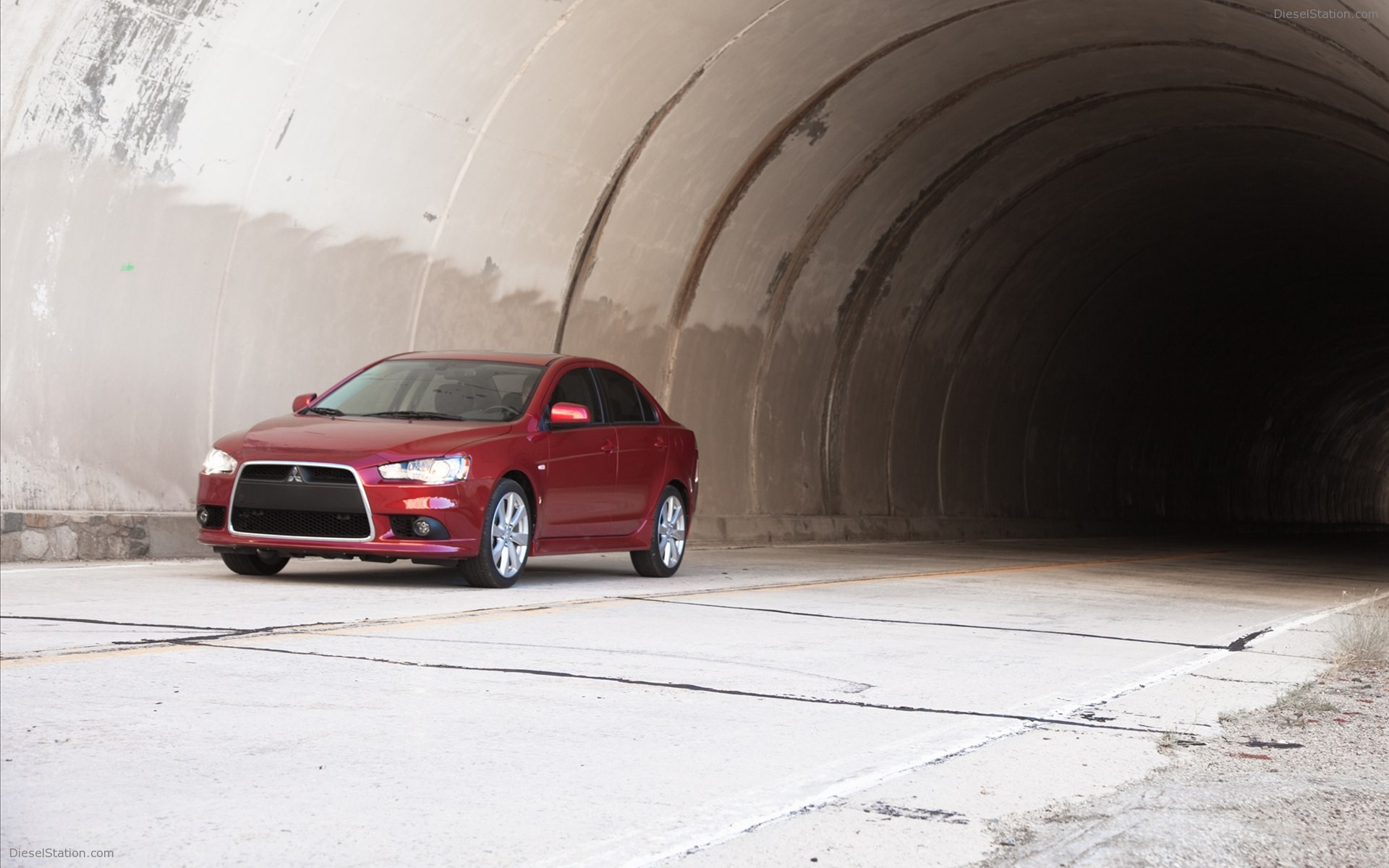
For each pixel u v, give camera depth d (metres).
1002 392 37.25
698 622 10.59
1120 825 4.65
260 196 16.22
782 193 24.73
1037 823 4.75
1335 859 4.31
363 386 14.12
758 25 20.33
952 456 35.28
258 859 4.16
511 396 13.56
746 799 5.06
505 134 18.81
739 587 14.21
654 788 5.20
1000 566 20.66
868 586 15.22
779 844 4.45
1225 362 51.78
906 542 30.64
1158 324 44.19
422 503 11.84
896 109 24.84
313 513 11.99
